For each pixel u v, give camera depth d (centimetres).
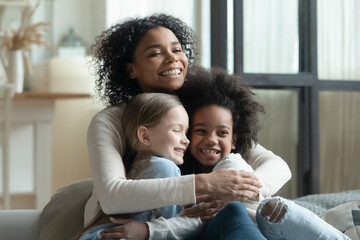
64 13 603
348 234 157
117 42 171
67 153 556
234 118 169
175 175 145
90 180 188
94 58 186
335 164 352
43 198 407
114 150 148
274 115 333
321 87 342
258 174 159
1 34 542
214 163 164
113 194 137
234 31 320
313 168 340
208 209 144
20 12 576
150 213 145
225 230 132
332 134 351
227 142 165
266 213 138
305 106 340
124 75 174
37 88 577
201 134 164
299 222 137
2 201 405
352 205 165
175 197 135
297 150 338
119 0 579
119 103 165
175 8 514
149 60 165
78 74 546
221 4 312
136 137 151
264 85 328
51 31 600
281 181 164
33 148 423
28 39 437
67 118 556
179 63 166
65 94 401
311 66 339
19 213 179
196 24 459
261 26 329
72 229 169
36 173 407
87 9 608
